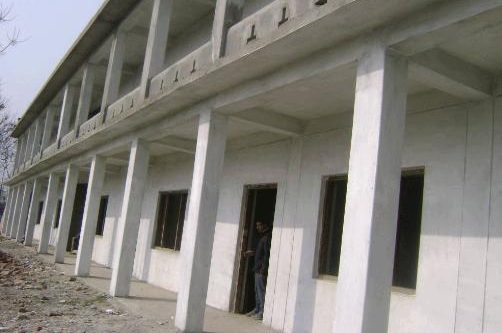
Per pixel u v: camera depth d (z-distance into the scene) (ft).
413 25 15.08
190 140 37.86
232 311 32.73
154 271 45.03
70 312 29.45
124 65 54.80
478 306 18.15
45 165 66.95
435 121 21.12
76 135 50.90
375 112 15.81
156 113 31.63
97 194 46.37
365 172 15.74
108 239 58.85
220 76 22.95
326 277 25.90
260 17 20.98
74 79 60.54
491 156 18.70
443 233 19.92
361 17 15.67
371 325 14.90
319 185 27.14
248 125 30.12
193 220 25.90
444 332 19.12
